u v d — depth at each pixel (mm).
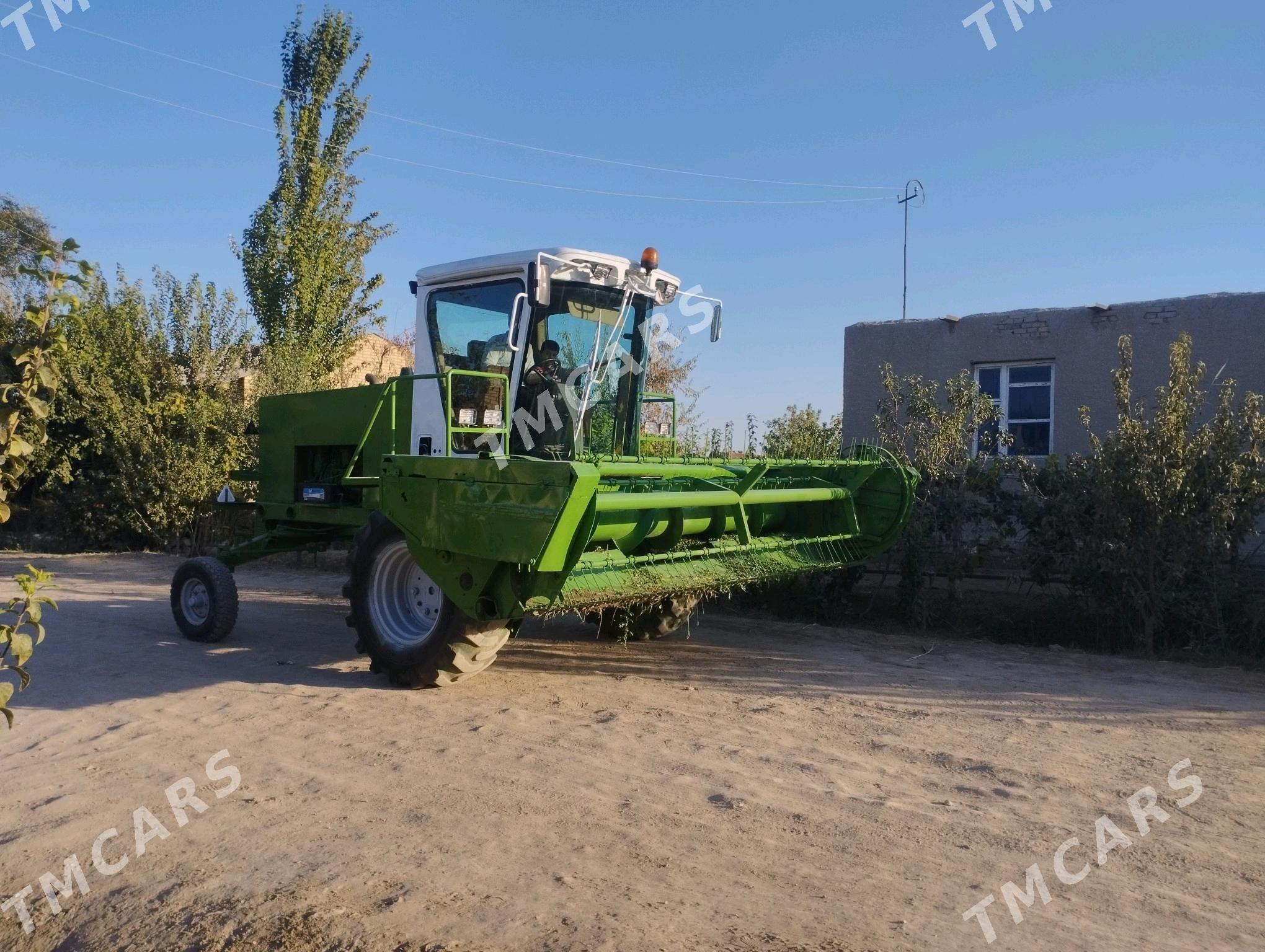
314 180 22422
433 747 5547
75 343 17062
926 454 9430
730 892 3723
